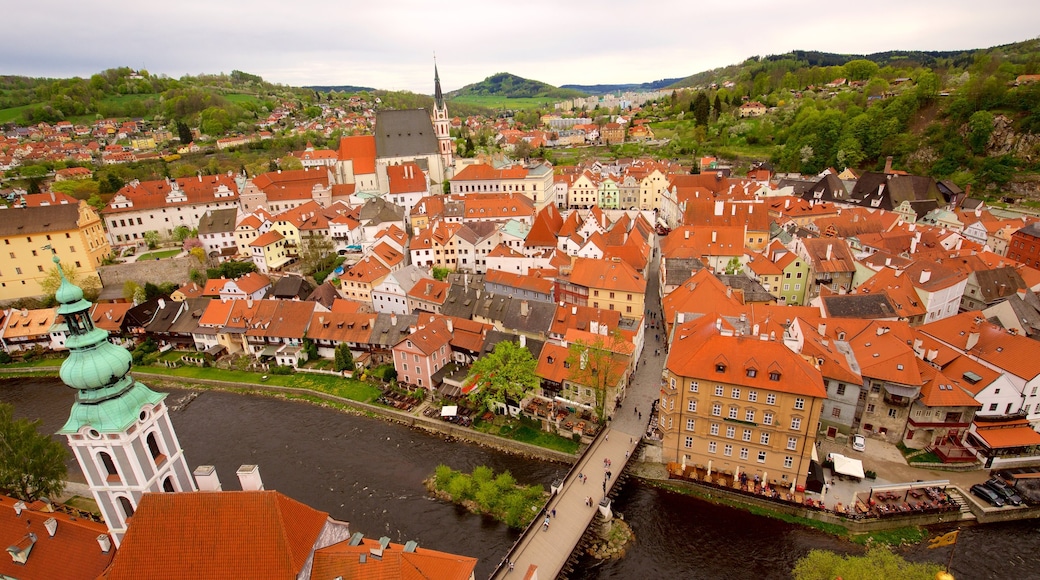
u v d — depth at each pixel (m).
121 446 46.84
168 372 113.06
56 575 47.94
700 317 83.75
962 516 66.31
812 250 118.19
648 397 89.44
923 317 97.94
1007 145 186.12
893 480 70.44
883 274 105.00
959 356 79.69
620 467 74.44
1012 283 105.88
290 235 158.25
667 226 188.25
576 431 82.56
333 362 111.31
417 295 120.75
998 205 175.00
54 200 161.25
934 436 74.31
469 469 80.38
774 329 82.44
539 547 62.72
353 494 75.88
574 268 116.81
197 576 41.34
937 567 46.88
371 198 176.38
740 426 69.06
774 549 64.12
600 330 90.62
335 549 44.41
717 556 63.62
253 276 134.62
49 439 66.44
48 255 138.25
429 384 98.00
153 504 42.59
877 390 75.75
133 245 165.00
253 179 192.38
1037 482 67.62
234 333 116.75
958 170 193.62
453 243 141.00
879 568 46.59
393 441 87.81
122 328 124.88
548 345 90.12
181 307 125.44
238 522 41.91
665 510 70.06
